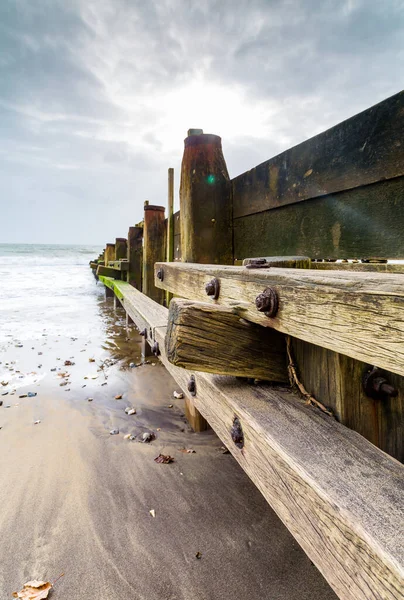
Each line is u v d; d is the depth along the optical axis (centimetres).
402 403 109
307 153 170
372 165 133
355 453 91
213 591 152
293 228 186
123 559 167
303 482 83
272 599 148
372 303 69
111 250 1191
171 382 406
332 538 73
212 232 257
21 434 283
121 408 336
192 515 195
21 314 858
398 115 121
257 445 106
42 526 186
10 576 158
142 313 409
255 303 115
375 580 62
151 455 254
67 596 149
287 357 139
